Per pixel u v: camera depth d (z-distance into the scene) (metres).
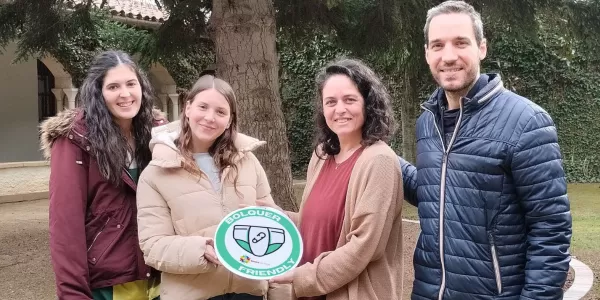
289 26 7.38
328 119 2.36
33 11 6.62
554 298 1.97
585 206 10.44
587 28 7.48
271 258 2.16
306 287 2.23
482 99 2.11
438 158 2.21
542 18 7.74
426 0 6.45
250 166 2.50
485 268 2.07
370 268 2.27
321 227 2.34
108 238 2.42
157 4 7.06
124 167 2.46
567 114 13.79
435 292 2.18
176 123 2.52
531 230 2.03
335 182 2.37
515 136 2.02
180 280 2.28
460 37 2.13
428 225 2.22
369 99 2.33
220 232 2.16
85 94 2.45
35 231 8.83
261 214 2.21
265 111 5.56
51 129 2.39
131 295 2.48
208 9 6.90
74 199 2.32
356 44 7.33
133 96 2.49
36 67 14.66
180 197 2.28
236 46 5.51
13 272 6.40
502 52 13.64
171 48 7.39
